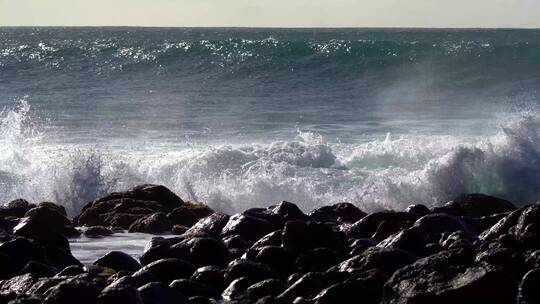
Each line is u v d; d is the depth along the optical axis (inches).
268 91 3563.0
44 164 1460.4
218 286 621.0
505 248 605.6
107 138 2180.1
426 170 1508.4
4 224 850.1
